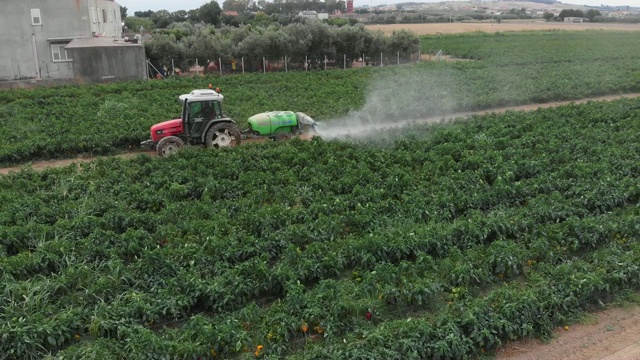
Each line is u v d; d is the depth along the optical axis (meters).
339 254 12.95
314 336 10.88
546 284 11.96
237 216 15.28
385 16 145.12
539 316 11.16
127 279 12.09
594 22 124.19
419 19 134.88
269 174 18.34
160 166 19.25
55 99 33.19
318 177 18.17
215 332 10.25
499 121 25.42
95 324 10.64
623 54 54.47
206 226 14.20
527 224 14.45
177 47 47.81
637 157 19.34
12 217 15.09
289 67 52.62
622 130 23.73
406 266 12.47
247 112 28.97
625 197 16.14
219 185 17.33
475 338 10.40
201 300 11.78
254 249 13.27
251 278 12.19
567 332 11.18
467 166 19.05
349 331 10.89
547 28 99.56
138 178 18.86
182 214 15.49
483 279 12.40
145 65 43.03
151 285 12.12
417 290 11.58
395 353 9.89
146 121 26.58
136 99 32.81
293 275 12.12
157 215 15.37
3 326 10.25
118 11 62.41
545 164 19.00
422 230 13.78
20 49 43.97
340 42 53.09
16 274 12.34
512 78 40.06
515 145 21.34
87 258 12.95
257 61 50.69
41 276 12.19
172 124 21.75
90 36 45.91
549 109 28.02
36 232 14.10
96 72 41.41
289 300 11.17
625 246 13.69
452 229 13.96
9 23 43.25
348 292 11.62
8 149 22.50
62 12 44.62
